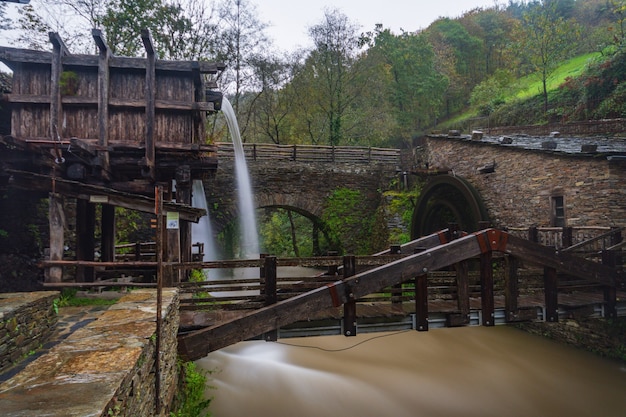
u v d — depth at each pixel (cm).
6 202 688
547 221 945
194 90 740
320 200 1495
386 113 2072
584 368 718
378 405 591
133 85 701
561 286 574
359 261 528
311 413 565
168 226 453
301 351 821
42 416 152
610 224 780
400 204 1452
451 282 556
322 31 1983
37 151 591
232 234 1806
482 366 737
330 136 1992
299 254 2094
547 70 1895
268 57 1930
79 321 338
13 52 654
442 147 1389
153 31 1347
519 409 584
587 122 1320
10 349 237
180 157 732
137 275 713
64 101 668
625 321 686
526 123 1811
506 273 553
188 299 475
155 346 295
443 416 563
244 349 833
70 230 838
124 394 199
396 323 519
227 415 554
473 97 2423
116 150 703
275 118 2170
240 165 1345
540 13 1995
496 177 1124
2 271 674
